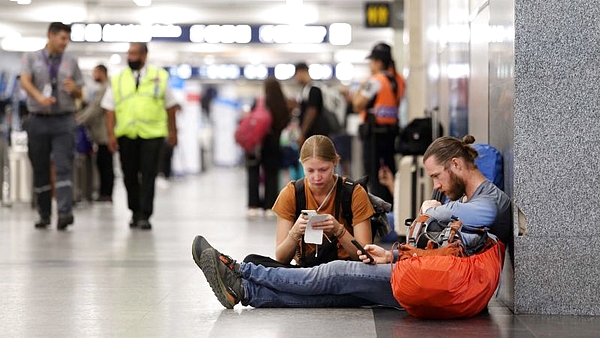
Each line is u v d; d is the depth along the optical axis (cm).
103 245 1455
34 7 3419
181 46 4703
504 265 883
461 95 1257
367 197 878
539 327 771
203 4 3372
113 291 973
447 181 837
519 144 830
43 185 1723
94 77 2495
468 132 1185
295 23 3644
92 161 2636
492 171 889
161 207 2511
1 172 2428
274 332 746
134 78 1736
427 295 770
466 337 729
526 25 830
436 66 1639
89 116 2491
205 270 837
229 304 845
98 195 2841
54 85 1627
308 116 2038
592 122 827
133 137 1741
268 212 2138
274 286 845
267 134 2106
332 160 863
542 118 830
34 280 1055
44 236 1598
